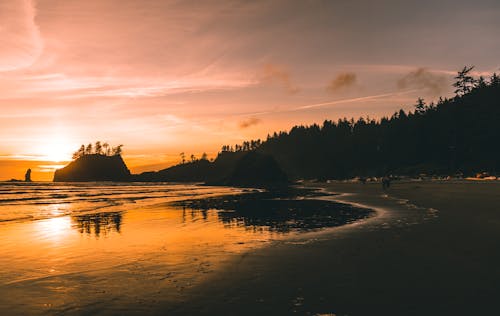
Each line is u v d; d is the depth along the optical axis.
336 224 18.41
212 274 9.13
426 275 8.59
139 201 39.88
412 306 6.68
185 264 10.26
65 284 8.48
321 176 157.38
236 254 11.41
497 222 16.56
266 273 9.13
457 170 91.00
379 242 12.73
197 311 6.67
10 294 7.77
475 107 95.19
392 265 9.57
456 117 99.19
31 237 15.45
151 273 9.34
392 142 139.38
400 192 43.72
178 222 20.39
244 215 23.89
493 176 61.88
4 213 26.50
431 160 111.75
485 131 91.44
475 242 12.24
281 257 10.88
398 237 13.55
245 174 137.75
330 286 7.96
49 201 40.62
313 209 27.53
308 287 7.93
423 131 117.88
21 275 9.30
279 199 41.62
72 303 7.19
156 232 16.61
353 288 7.79
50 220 21.75
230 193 61.00
